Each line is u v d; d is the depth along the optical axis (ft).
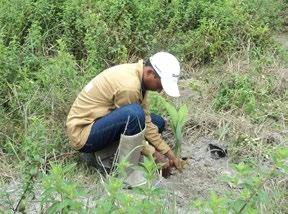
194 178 11.84
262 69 15.61
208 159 12.52
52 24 15.74
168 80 11.03
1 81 13.39
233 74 15.12
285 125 13.75
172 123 12.04
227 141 12.99
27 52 14.47
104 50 14.97
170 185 11.40
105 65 14.87
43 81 13.37
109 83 11.35
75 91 13.20
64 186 7.82
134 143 11.08
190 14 16.80
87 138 11.41
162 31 16.08
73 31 15.49
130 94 11.16
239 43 16.47
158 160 11.48
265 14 18.10
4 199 10.17
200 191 11.40
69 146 12.18
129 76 11.27
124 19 15.61
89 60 14.60
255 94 14.55
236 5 17.37
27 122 12.52
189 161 12.42
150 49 15.65
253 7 17.87
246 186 8.00
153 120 12.50
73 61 14.21
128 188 10.99
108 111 11.51
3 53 13.75
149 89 11.36
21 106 12.87
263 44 16.66
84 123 11.47
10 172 11.50
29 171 9.06
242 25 16.69
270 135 13.12
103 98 11.44
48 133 12.35
